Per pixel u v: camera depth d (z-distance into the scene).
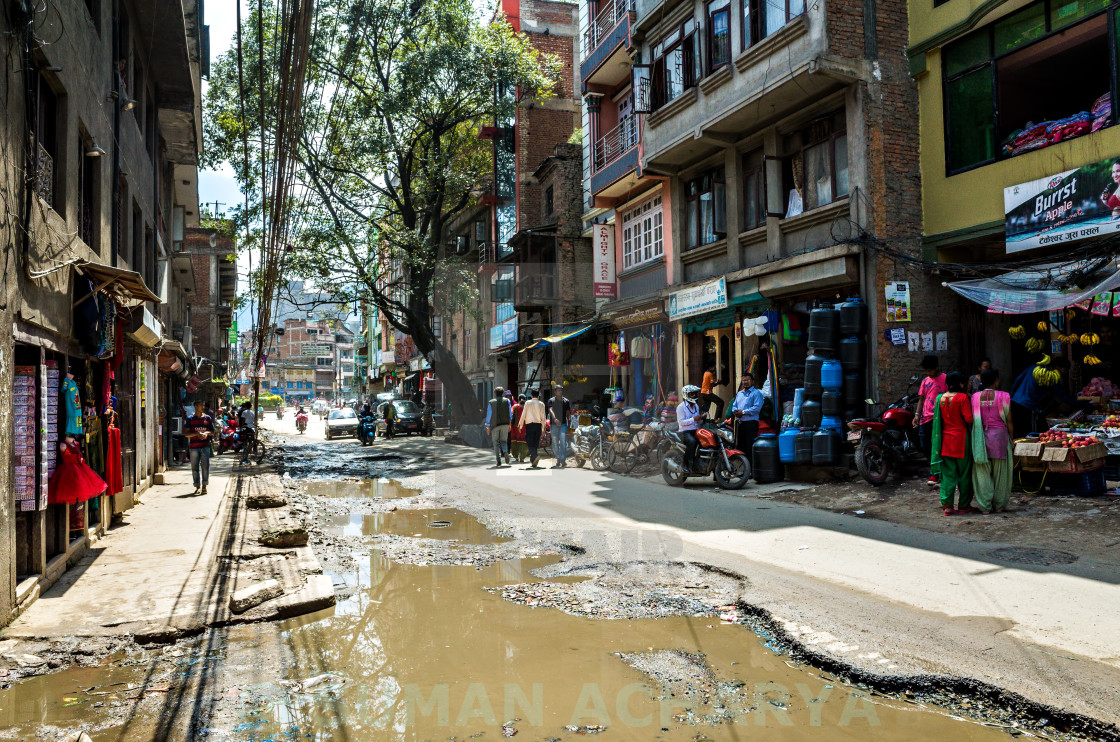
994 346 10.53
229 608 5.14
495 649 4.12
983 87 10.11
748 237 12.91
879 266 10.46
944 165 10.59
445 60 20.66
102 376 8.27
